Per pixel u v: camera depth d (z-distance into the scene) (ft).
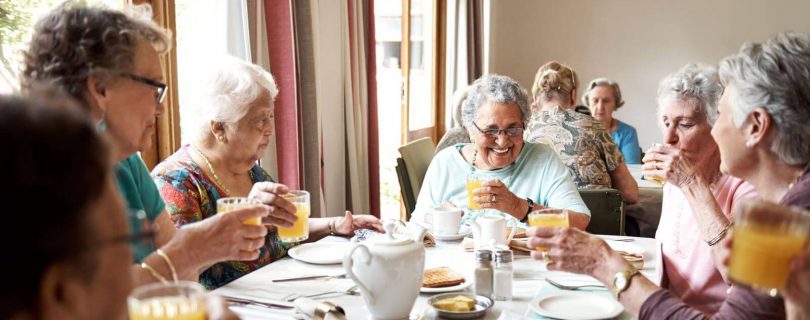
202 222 4.92
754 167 4.56
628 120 23.12
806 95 4.15
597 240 4.97
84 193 1.98
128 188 5.38
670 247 6.27
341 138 12.51
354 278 4.88
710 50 22.17
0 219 1.85
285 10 9.91
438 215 7.36
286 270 6.19
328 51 11.89
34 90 2.23
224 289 5.65
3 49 6.93
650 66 22.67
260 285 5.75
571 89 11.20
